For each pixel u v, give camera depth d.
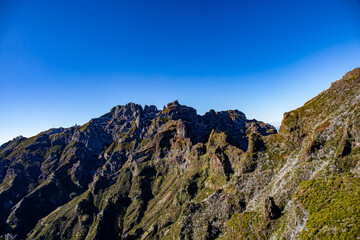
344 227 63.81
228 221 132.50
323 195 84.06
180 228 158.12
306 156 116.25
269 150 158.62
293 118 157.50
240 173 162.00
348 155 91.12
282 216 99.50
